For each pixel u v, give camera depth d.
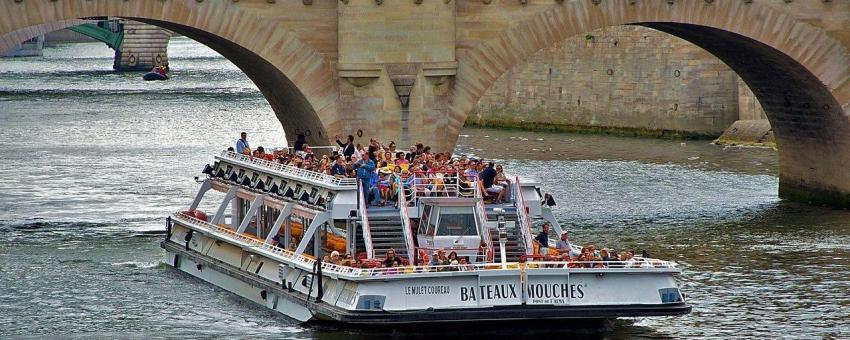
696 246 177.75
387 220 138.00
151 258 169.25
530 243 136.50
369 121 184.88
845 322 141.75
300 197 144.75
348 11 182.75
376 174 140.38
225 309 144.50
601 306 129.25
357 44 183.25
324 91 184.88
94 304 147.50
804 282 158.25
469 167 143.75
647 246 177.25
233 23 181.12
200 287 154.00
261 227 155.12
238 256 151.00
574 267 129.38
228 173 162.75
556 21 190.88
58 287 154.75
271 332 135.50
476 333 132.50
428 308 128.38
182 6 178.88
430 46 184.75
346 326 134.50
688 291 153.75
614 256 132.50
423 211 136.50
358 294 128.50
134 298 149.75
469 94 188.75
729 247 177.12
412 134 185.62
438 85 186.12
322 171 144.50
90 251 173.25
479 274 128.50
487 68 189.12
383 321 127.94
